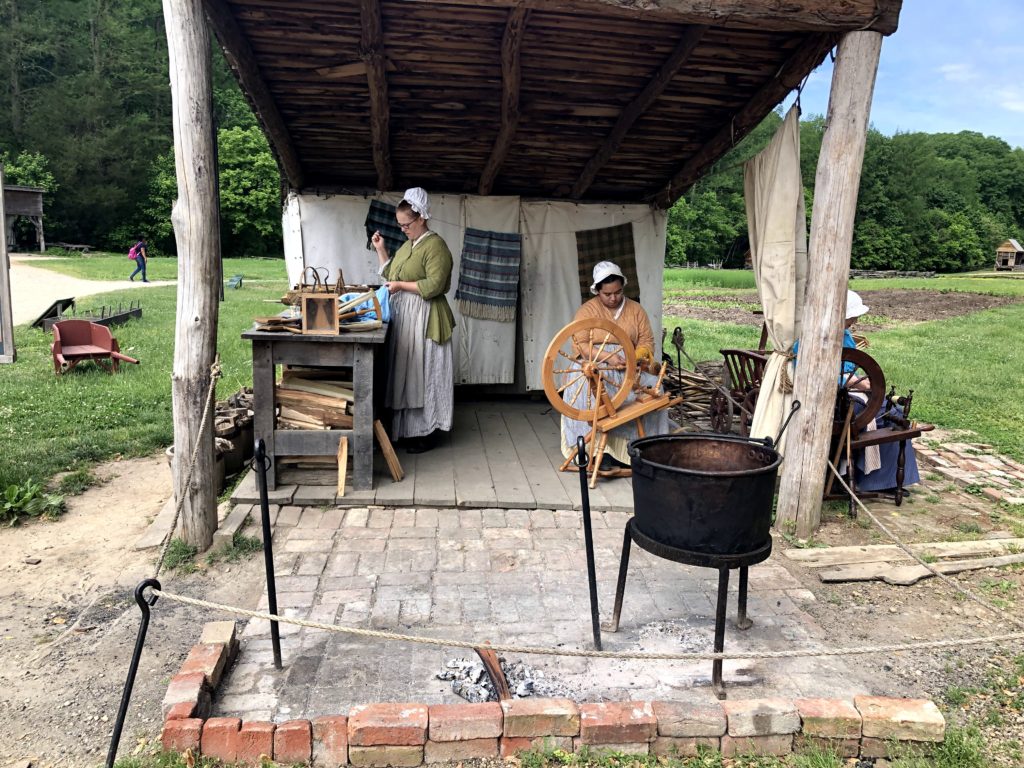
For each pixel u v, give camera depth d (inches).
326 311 180.2
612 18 179.2
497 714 102.0
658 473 111.1
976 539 181.6
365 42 187.0
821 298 171.3
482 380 305.3
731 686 116.0
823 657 125.8
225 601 141.6
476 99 224.2
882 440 193.8
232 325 535.5
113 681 117.9
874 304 919.0
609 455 215.6
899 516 197.5
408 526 175.9
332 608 137.1
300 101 226.2
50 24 1958.7
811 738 105.2
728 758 104.4
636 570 156.3
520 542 168.9
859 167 166.2
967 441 280.8
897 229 2516.0
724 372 275.6
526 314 308.8
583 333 211.6
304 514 181.2
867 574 157.9
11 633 131.6
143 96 2042.3
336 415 192.7
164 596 97.7
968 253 2591.0
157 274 1077.8
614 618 130.6
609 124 243.1
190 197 150.9
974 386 373.4
